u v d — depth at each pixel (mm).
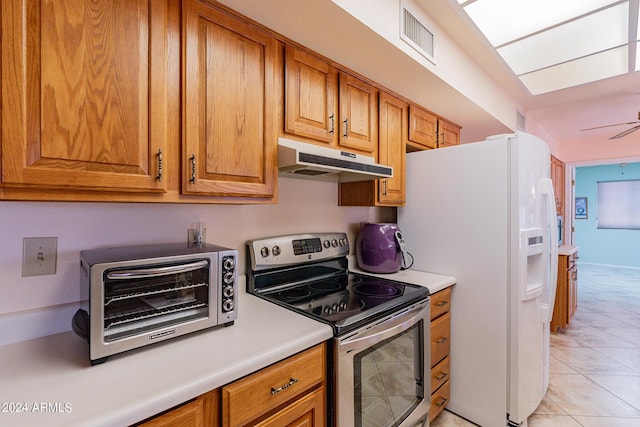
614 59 2207
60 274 1083
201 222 1441
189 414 780
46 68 776
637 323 3461
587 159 4488
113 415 657
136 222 1250
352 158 1583
